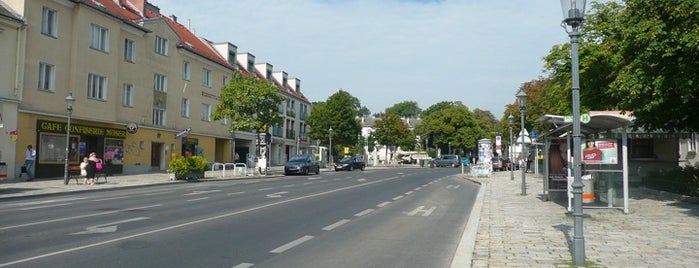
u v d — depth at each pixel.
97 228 10.62
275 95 38.94
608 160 13.81
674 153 27.16
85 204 15.77
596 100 21.27
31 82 26.41
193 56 42.50
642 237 9.78
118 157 33.59
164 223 11.55
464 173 45.97
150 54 36.84
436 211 15.33
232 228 10.98
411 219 13.24
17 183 23.36
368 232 10.84
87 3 29.41
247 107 38.09
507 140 63.78
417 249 9.00
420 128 91.81
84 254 7.91
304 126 75.38
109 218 12.28
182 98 41.25
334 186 26.34
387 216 13.77
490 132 95.25
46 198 18.08
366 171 53.09
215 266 7.30
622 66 16.59
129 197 18.59
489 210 15.03
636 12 15.02
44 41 27.16
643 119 16.94
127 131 34.12
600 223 11.80
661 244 9.02
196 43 46.88
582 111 21.50
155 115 37.81
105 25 31.31
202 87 44.22
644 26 14.17
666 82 14.00
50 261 7.38
